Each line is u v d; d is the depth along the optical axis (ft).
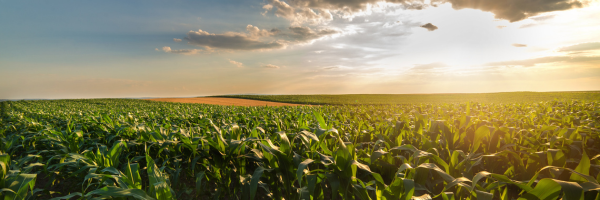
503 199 6.71
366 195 6.70
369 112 30.76
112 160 9.07
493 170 11.86
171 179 10.50
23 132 17.42
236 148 8.70
